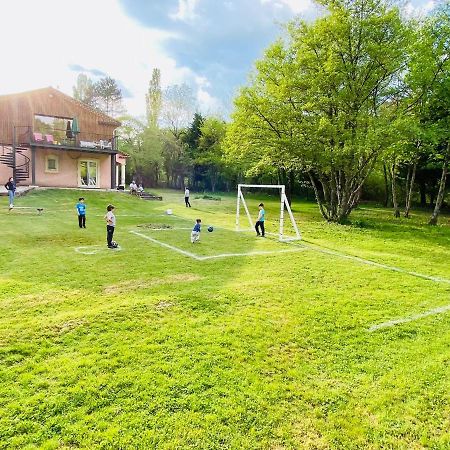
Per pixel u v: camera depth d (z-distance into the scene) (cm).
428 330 660
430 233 1822
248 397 437
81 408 403
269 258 1163
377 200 4322
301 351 559
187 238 1457
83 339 554
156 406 412
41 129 2892
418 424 408
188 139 5369
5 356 497
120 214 2120
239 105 2134
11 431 365
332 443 374
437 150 2486
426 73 1886
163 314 658
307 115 2056
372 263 1155
